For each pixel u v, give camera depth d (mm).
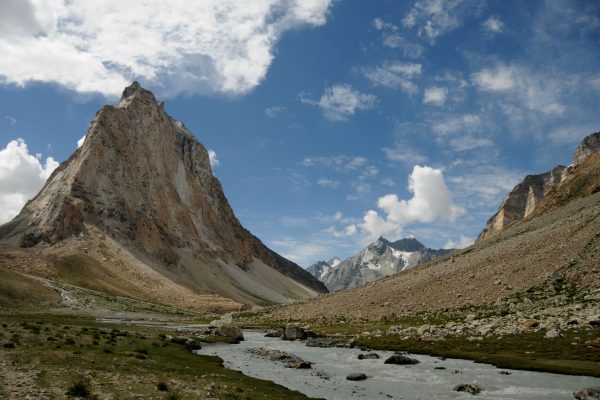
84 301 155750
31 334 52281
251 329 110500
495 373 43344
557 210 153250
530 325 60938
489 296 85375
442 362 50812
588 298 67438
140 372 36000
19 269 191250
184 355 52531
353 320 98250
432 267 128000
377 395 35000
